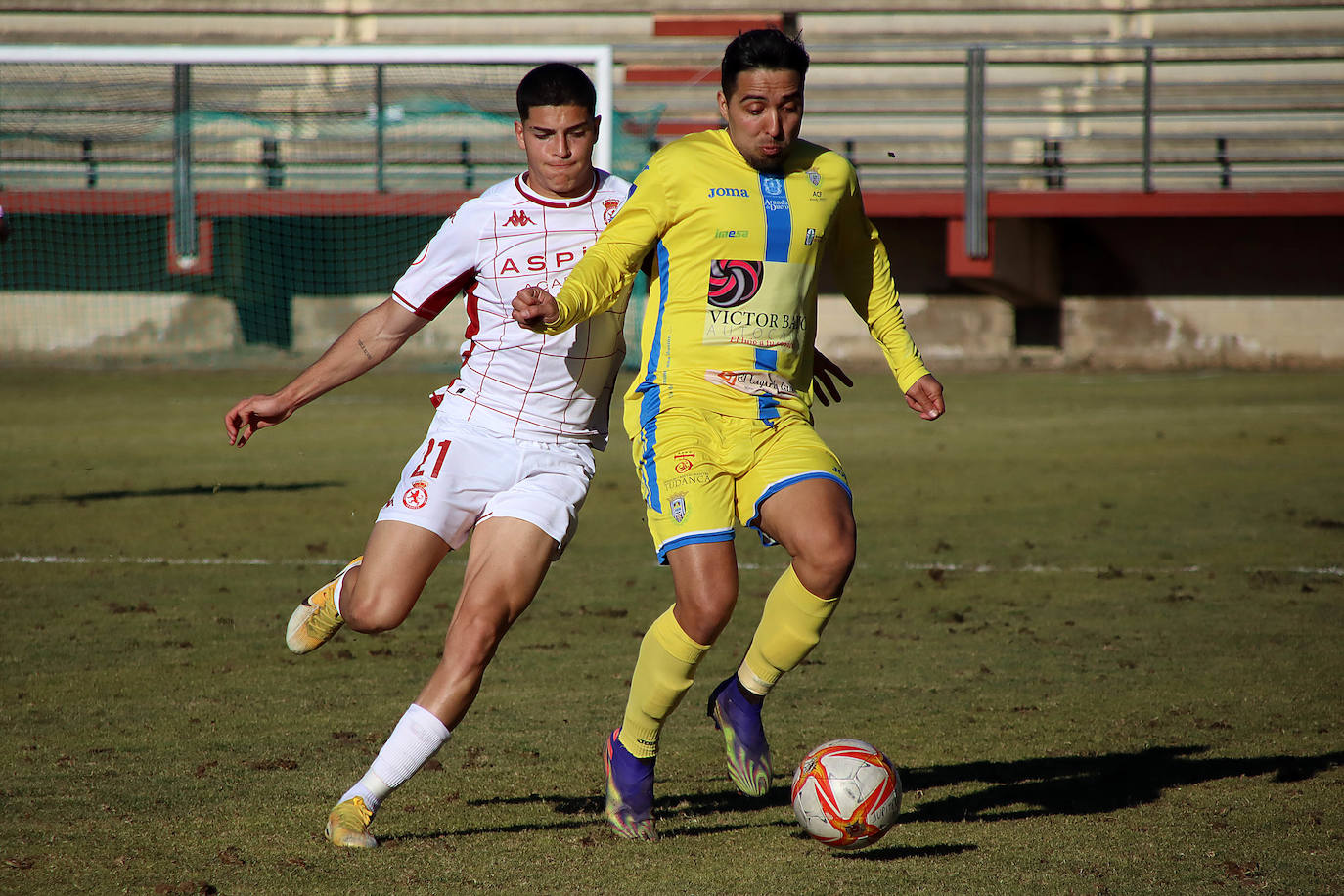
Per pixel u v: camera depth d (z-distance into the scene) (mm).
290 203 85750
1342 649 21750
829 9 98500
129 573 28656
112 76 95188
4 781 14891
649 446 13359
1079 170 96375
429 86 90562
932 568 29109
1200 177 92562
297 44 98438
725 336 13289
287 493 40812
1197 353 96000
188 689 19328
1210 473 44000
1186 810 13969
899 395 74812
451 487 13375
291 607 25328
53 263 88500
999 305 95938
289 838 13016
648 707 13000
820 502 12727
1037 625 23812
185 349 89688
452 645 12750
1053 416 63406
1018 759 15992
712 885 11828
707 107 95812
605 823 13703
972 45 84938
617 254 12977
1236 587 27031
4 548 31516
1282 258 94000
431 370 90500
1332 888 11672
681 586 12781
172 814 13750
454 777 15359
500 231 13562
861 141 95500
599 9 98875
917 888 11742
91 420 61844
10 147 91312
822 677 20250
